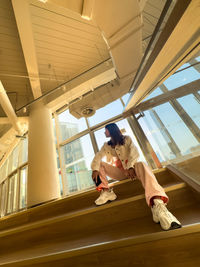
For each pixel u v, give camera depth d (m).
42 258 0.71
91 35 2.45
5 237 1.09
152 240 0.60
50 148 2.56
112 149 1.23
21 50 2.40
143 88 1.10
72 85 3.01
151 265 0.58
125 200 0.93
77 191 2.76
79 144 3.31
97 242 0.70
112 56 1.79
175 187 0.91
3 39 2.23
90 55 2.82
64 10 2.03
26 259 0.74
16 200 3.31
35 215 1.36
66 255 0.68
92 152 3.05
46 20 2.13
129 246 0.63
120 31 1.44
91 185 2.74
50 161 2.40
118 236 0.70
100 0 1.13
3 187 4.31
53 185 2.20
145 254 0.60
